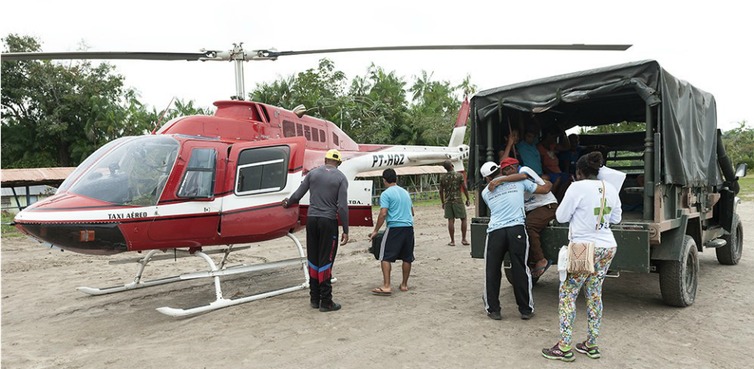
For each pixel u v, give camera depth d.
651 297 5.38
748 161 52.47
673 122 4.58
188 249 5.84
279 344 4.02
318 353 3.79
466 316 4.74
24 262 8.44
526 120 5.88
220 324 4.62
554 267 7.10
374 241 5.90
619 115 7.06
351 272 7.08
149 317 5.02
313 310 5.05
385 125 33.94
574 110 6.41
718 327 4.32
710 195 6.14
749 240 9.58
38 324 4.84
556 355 3.58
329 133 7.34
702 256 7.94
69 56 5.61
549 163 5.82
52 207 4.37
